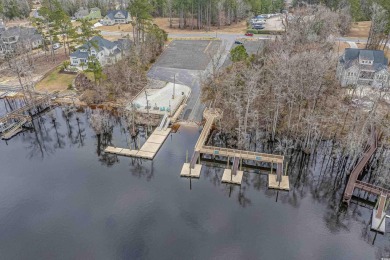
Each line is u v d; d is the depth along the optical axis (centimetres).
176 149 6303
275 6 15725
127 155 6141
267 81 6981
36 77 9100
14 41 10994
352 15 12388
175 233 4619
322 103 6894
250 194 5319
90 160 6116
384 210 4812
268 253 4341
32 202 5131
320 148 6269
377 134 6069
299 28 8925
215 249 4394
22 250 4381
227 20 14375
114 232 4628
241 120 6281
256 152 5881
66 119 7488
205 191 5369
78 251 4366
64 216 4875
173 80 8806
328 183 5612
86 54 9719
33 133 7038
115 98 8025
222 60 10012
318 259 4266
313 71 6322
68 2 17062
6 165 5994
